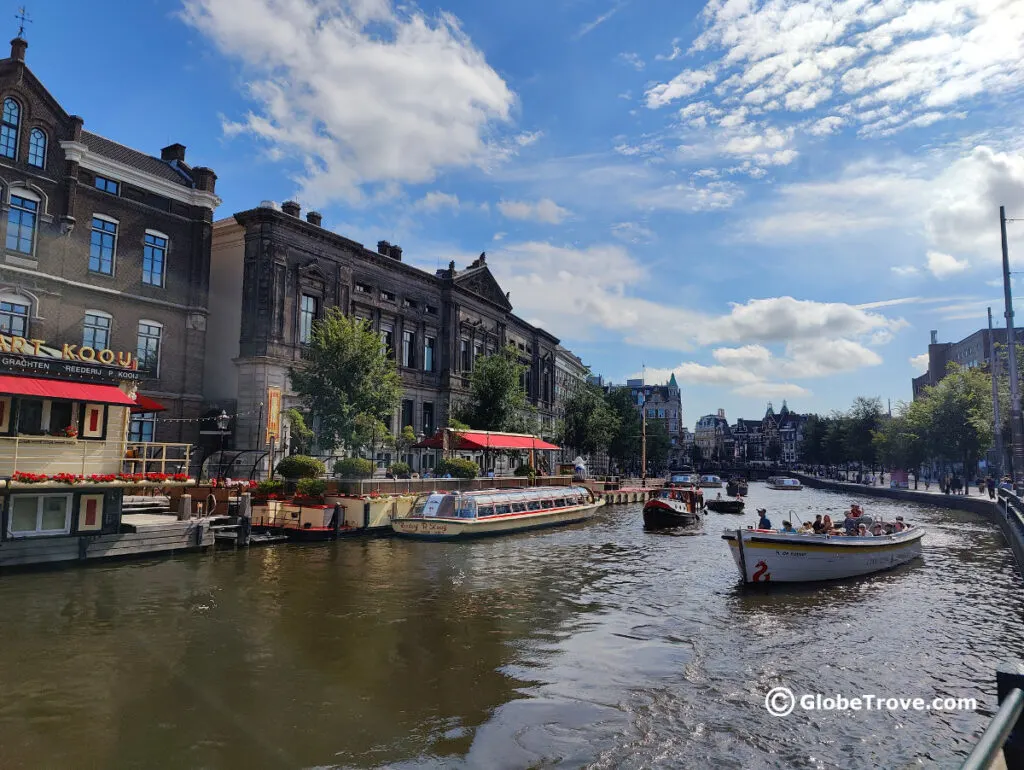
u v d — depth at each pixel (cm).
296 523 2667
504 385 4728
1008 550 2708
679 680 1135
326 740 869
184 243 3328
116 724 891
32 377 1808
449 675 1121
